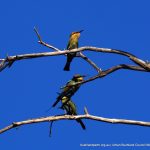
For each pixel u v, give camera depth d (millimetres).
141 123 10797
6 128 11023
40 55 10766
